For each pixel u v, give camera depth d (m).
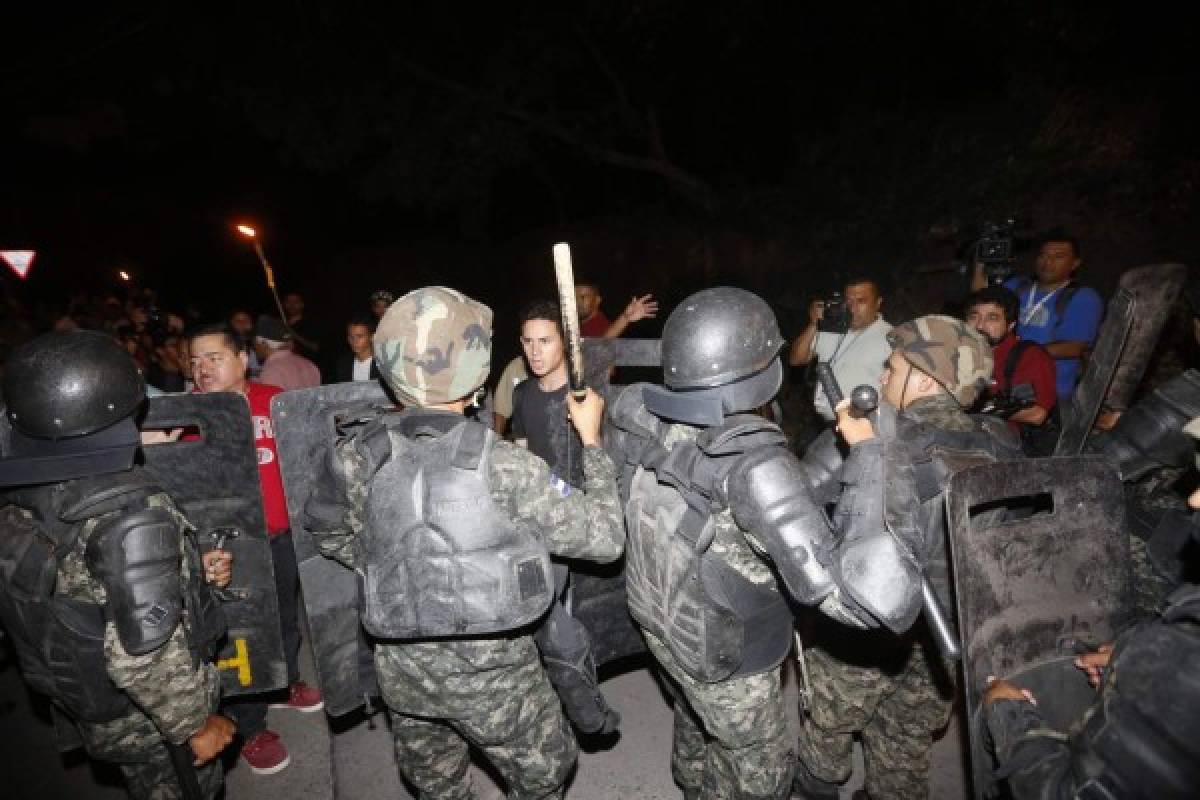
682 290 11.48
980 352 2.18
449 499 1.90
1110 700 1.35
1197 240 6.66
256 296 17.80
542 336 3.24
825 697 2.47
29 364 1.89
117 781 3.24
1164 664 1.28
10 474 1.86
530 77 12.27
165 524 1.91
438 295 1.96
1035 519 1.84
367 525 1.96
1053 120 8.54
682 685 2.16
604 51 12.52
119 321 7.79
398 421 1.99
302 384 4.22
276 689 2.58
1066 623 1.86
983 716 1.73
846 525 1.70
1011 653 1.80
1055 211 7.64
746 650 2.00
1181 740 1.24
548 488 1.97
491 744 2.12
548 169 15.77
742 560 1.96
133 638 1.83
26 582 1.93
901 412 2.21
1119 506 1.92
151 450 2.38
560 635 2.21
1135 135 7.71
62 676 1.99
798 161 11.73
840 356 4.25
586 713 2.28
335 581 2.42
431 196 13.41
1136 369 2.69
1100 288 6.95
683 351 1.89
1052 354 4.16
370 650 2.39
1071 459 1.88
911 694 2.41
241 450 2.45
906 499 1.70
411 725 2.29
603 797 2.97
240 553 2.48
